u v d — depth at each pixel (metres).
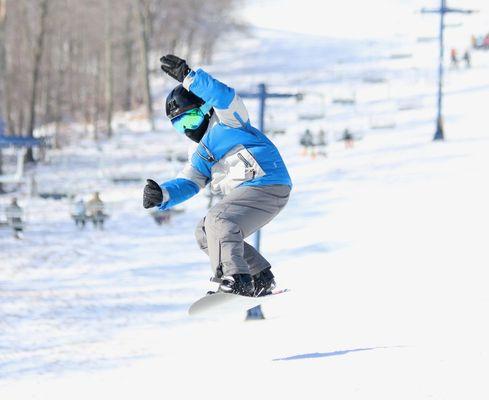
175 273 61.12
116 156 136.25
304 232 71.19
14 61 158.88
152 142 152.75
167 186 16.14
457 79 167.88
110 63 175.00
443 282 44.44
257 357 27.39
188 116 15.94
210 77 15.39
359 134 125.50
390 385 19.03
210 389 21.95
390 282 47.12
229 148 15.84
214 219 15.61
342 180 94.62
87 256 68.06
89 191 102.19
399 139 117.44
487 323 28.02
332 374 21.41
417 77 179.12
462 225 65.56
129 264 64.69
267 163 15.76
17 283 57.62
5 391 29.11
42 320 45.84
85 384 28.22
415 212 73.94
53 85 166.88
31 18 159.88
